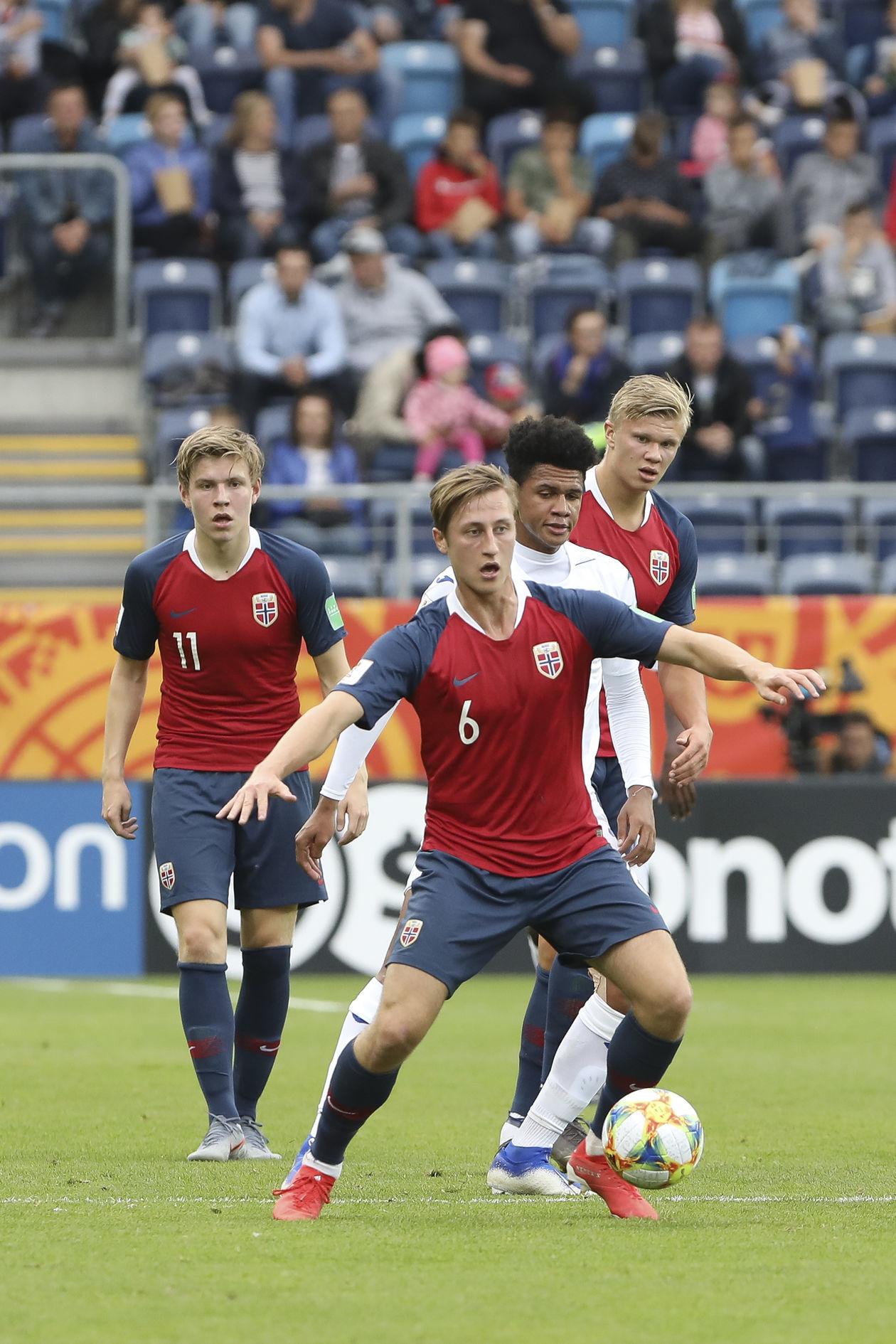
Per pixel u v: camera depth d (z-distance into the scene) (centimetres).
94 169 5678
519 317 5919
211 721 2108
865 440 5169
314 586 2103
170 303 5675
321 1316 1277
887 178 6525
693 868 4194
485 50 6731
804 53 6962
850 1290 1358
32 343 5666
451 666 1593
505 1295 1339
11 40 6462
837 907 4203
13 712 4397
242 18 6938
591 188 6219
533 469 1792
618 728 1855
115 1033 3234
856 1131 2206
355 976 4147
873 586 4678
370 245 5388
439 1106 2439
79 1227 1595
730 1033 3234
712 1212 1684
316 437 4703
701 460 4900
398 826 4147
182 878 2081
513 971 4391
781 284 5834
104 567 5022
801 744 4378
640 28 7012
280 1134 2198
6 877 4203
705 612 4378
